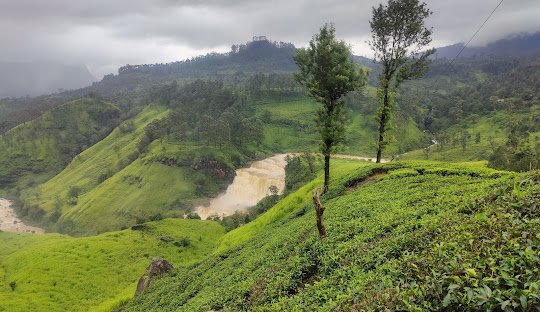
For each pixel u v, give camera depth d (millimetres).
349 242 20938
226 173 172875
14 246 117625
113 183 181875
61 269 78062
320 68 43094
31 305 65500
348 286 14711
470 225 13484
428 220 18547
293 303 16312
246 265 29141
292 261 22422
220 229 113000
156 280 49156
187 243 97500
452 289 8859
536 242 9727
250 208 137750
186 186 165125
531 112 185875
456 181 30719
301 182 127625
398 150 178875
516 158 73188
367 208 28141
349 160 152875
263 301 19344
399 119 199000
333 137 45656
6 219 186250
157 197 160750
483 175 33219
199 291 32219
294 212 47969
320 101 45062
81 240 94750
